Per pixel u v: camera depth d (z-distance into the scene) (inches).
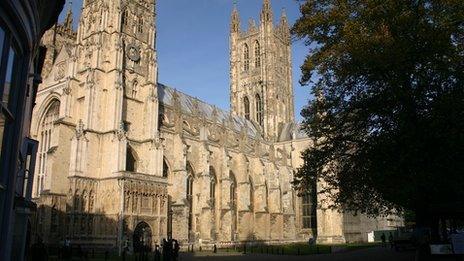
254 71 6240.2
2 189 513.7
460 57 1151.6
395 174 1240.2
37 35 677.3
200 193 3878.0
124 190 2903.5
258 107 6131.9
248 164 4712.1
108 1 3437.5
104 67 3302.2
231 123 5039.4
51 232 2790.4
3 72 469.4
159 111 3924.7
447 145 1139.3
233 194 4510.3
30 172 1334.9
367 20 1320.1
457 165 1149.1
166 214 3221.0
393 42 1201.4
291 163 5492.1
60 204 2908.5
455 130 1099.9
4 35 470.9
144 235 3046.3
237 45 6491.1
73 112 3203.7
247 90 6225.4
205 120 4264.3
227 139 4621.1
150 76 3582.7
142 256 2180.1
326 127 1627.7
